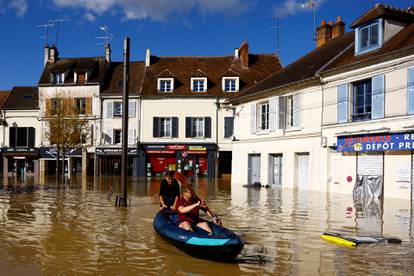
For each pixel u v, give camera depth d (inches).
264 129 1013.8
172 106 1485.0
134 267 276.5
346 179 773.3
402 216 490.0
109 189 874.8
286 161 920.3
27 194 748.0
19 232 384.8
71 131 1375.5
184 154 1472.7
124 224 426.6
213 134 1469.0
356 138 743.7
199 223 323.3
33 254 307.3
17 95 1648.6
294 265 282.2
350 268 275.7
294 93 896.9
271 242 347.6
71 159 1542.8
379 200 657.6
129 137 1498.5
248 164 1057.5
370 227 416.8
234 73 1486.2
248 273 264.8
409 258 299.3
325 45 1019.3
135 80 1572.3
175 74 1556.3
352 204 606.9
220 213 511.8
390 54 670.5
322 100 823.7
